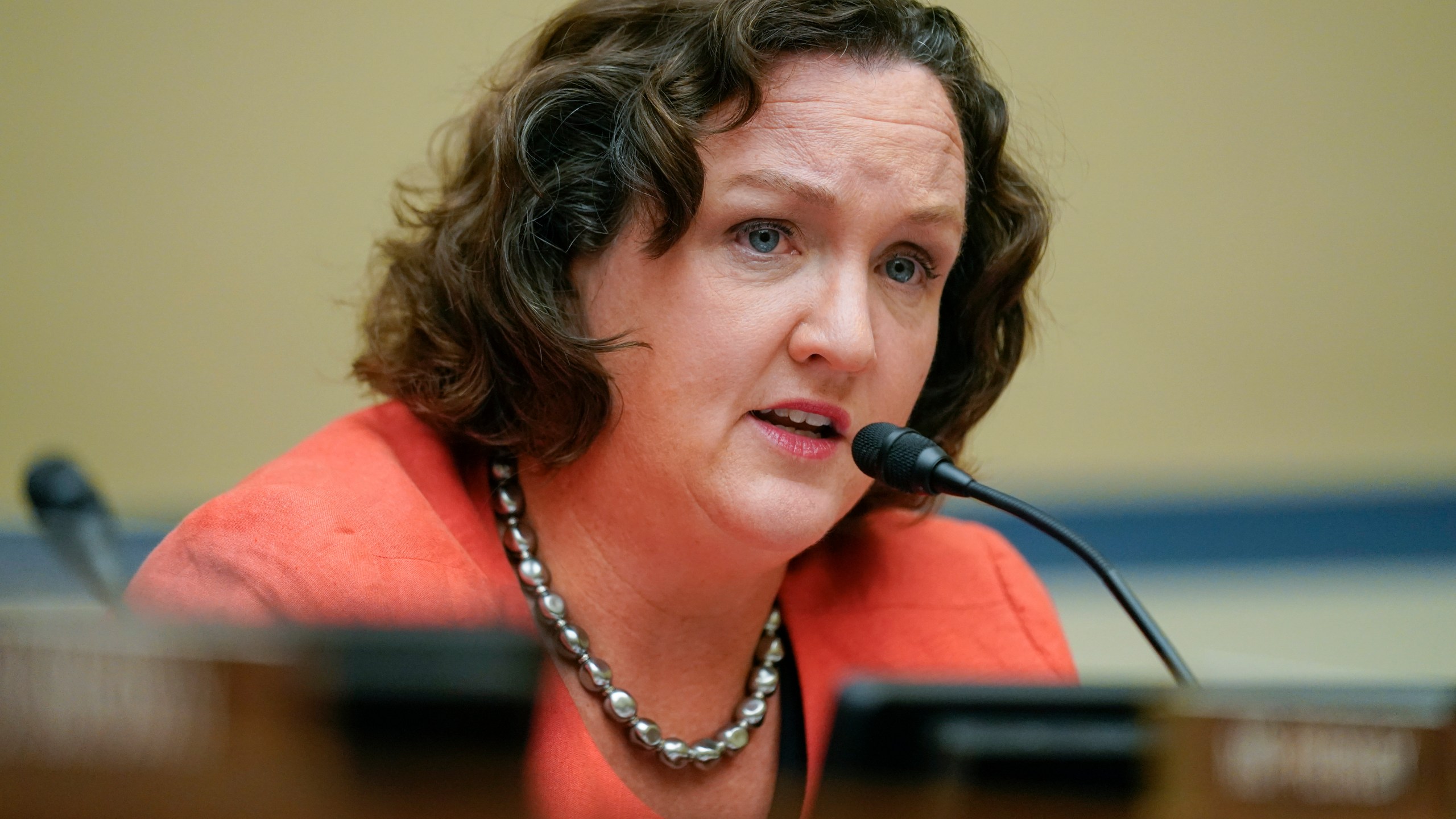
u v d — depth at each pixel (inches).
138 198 277.4
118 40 275.6
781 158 114.1
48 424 276.1
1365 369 333.4
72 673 47.2
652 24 124.3
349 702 49.5
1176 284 326.0
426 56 283.4
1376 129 330.6
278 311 283.0
